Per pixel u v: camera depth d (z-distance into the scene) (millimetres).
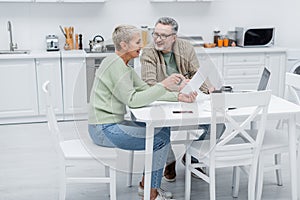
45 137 4195
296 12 5648
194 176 3223
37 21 4980
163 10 5301
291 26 5695
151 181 2674
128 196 2947
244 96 2359
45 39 5047
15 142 4043
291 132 2684
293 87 3246
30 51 4828
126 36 2219
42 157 3664
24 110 4605
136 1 5195
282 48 5129
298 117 3154
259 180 2736
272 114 2539
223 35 5414
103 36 5195
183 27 5395
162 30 2215
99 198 2924
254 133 2918
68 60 4582
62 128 4438
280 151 2727
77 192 3014
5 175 3281
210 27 5480
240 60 5027
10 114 4574
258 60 5090
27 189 3047
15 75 4484
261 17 5609
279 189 3039
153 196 2699
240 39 5172
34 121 4699
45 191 3018
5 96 4516
